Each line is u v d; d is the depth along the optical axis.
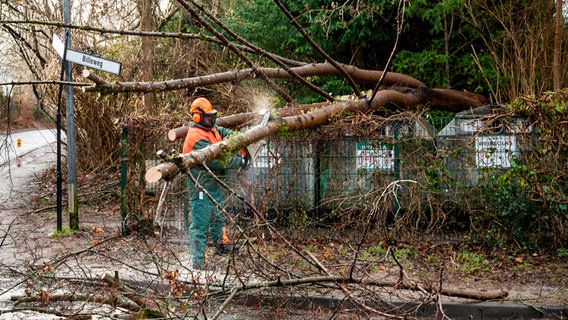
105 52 17.61
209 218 8.70
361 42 16.75
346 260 9.18
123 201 10.88
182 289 6.09
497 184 10.09
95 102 16.06
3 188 16.97
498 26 16.78
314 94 16.84
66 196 15.23
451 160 10.40
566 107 9.77
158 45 18.69
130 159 10.90
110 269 8.55
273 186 10.75
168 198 10.87
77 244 10.38
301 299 7.35
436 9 15.17
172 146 11.00
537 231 10.00
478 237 10.17
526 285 8.14
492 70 15.85
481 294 7.15
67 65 11.38
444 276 8.48
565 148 9.88
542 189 9.76
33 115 35.38
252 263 7.52
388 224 10.70
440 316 7.22
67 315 6.49
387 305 7.21
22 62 19.34
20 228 12.03
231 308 7.28
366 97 11.19
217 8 18.62
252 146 10.76
